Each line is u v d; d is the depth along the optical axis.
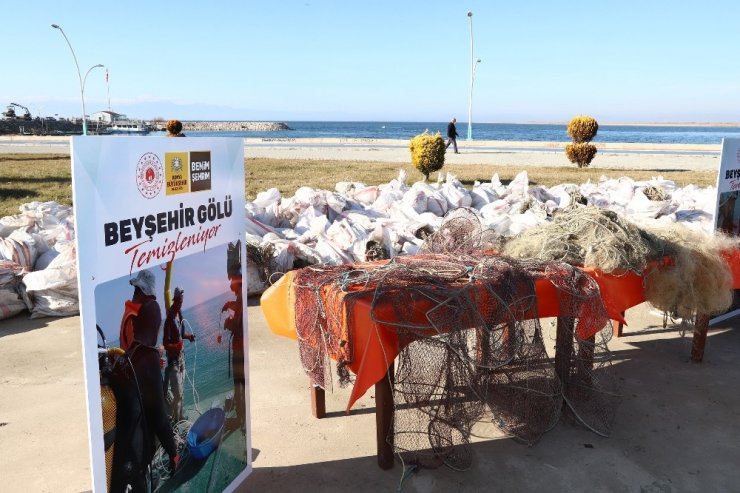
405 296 3.20
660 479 3.39
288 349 5.31
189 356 2.73
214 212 2.81
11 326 5.81
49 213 8.21
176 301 2.62
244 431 3.20
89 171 2.11
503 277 3.55
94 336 2.20
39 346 5.31
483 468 3.51
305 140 49.75
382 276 3.44
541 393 3.74
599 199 9.75
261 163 23.64
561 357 4.01
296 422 4.04
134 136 2.29
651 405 4.25
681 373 4.79
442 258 3.98
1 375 4.73
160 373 2.56
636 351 5.25
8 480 3.38
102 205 2.18
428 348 3.32
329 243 6.98
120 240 2.28
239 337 3.09
